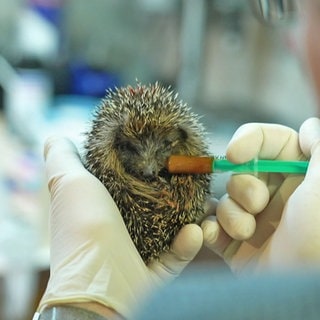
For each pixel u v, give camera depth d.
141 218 0.88
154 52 1.83
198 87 1.70
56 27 1.82
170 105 0.88
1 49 1.79
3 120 1.63
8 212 1.19
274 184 0.91
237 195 0.89
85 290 0.80
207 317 0.49
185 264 0.89
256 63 1.70
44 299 0.81
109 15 1.84
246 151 0.88
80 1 1.81
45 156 0.92
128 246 0.84
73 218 0.84
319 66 0.87
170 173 0.88
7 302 1.13
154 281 0.87
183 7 1.70
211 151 0.96
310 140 0.89
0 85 1.66
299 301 0.49
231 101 1.72
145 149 0.87
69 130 1.51
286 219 0.87
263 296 0.50
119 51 1.84
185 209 0.88
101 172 0.88
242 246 0.91
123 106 0.88
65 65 1.78
